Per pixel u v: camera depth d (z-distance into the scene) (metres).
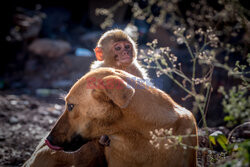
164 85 8.54
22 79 15.22
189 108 7.28
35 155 4.09
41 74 15.38
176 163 3.19
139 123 3.24
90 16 20.33
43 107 9.95
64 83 13.51
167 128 3.26
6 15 17.27
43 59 16.31
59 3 21.91
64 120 3.45
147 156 3.24
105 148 3.82
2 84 14.01
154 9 8.45
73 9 22.28
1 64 16.22
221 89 2.99
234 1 3.55
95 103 3.23
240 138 5.17
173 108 3.46
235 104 2.85
